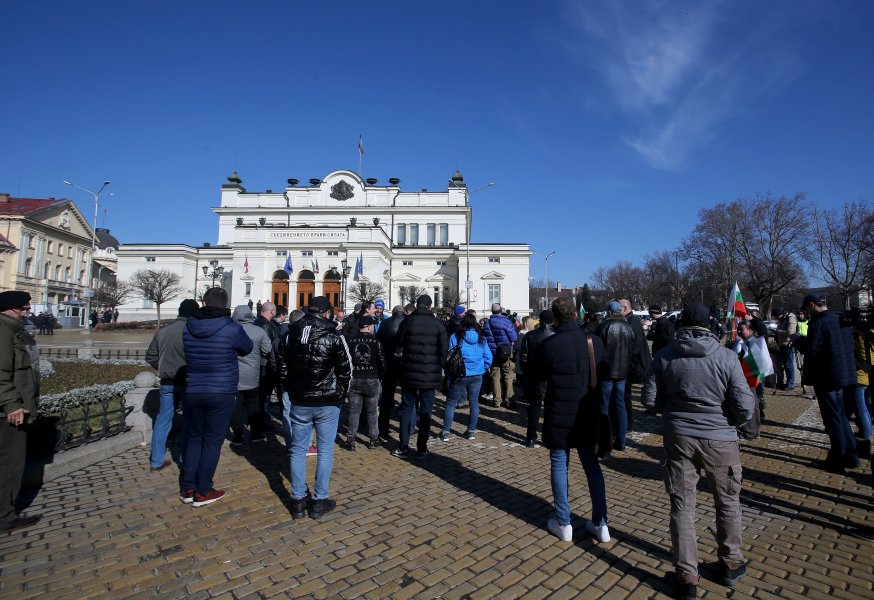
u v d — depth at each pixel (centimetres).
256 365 666
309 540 387
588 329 714
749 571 345
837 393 565
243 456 624
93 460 573
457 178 5428
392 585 323
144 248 4806
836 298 4597
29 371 411
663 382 348
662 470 582
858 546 384
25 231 5309
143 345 2261
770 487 518
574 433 388
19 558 352
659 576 341
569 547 381
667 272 6438
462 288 4738
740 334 779
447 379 740
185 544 377
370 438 676
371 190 5262
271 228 4503
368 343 656
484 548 378
